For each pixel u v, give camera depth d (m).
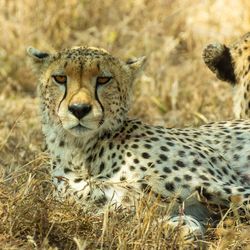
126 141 10.71
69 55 10.78
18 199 9.99
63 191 10.74
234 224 10.18
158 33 18.44
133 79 11.22
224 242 9.54
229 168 11.05
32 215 9.84
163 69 17.14
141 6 18.95
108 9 19.00
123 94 10.93
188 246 9.63
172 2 19.00
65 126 10.48
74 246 9.66
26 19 18.38
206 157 10.80
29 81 17.50
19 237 9.73
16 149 13.10
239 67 13.40
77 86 10.48
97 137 10.80
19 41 18.00
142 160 10.50
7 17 18.50
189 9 18.72
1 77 17.48
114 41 18.20
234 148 11.34
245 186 10.98
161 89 16.47
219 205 10.46
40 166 11.52
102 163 10.71
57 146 11.01
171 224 9.82
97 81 10.60
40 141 14.02
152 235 9.58
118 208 10.13
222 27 18.05
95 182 10.39
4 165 12.80
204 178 10.45
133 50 17.77
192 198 10.37
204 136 11.54
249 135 11.45
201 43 17.97
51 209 10.11
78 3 18.75
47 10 18.48
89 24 18.78
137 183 10.35
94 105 10.40
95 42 17.89
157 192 10.31
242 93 13.27
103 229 9.53
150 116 15.92
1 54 17.84
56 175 11.02
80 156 10.84
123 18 18.91
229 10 18.28
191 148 10.79
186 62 17.84
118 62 11.02
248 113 13.03
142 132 10.87
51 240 9.70
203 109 15.80
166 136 10.91
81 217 9.98
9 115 15.55
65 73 10.61
